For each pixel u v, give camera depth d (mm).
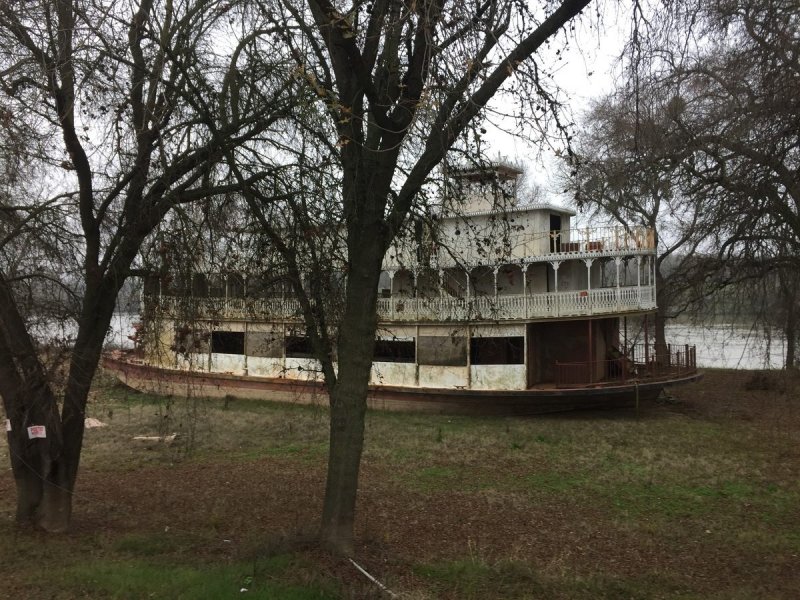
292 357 23906
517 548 9406
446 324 21656
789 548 9523
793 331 12891
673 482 13758
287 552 7809
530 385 22156
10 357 8555
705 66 14016
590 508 11852
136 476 13695
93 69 7547
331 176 8227
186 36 7980
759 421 21062
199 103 8328
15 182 8906
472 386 21844
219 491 12461
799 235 10156
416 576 7730
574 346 23188
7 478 12984
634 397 21875
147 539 8719
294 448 17031
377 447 17109
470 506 11836
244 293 8789
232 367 25094
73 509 10539
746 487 13289
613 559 9031
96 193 8867
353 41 6566
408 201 7953
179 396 23953
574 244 22562
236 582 6727
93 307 8594
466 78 6488
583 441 18062
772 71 9156
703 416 22250
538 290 22672
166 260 7770
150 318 8383
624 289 21438
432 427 19969
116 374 23688
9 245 8547
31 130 8336
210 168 7988
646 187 14828
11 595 6375
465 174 8977
